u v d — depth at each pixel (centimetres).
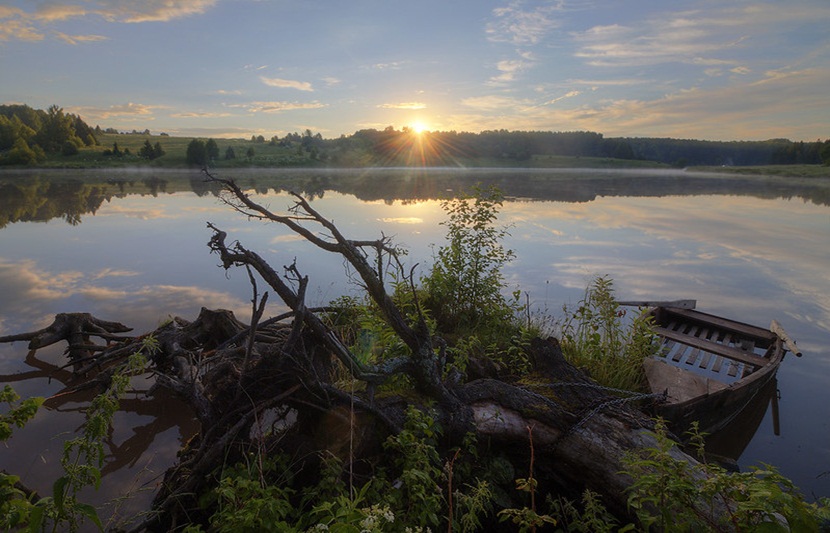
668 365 838
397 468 433
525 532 318
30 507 232
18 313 1052
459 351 628
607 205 3647
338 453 439
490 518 440
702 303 1302
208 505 392
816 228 2655
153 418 682
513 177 8312
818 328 1154
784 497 248
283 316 827
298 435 461
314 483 432
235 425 423
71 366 842
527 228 2334
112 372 732
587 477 470
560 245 1939
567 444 476
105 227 2205
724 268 1656
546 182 6869
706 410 719
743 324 1125
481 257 943
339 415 448
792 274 1603
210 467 415
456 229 960
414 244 1708
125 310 1082
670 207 3684
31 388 759
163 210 2886
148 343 395
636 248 1931
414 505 362
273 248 1694
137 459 584
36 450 581
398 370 473
